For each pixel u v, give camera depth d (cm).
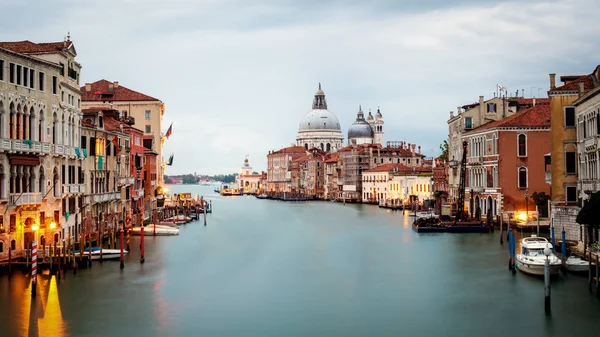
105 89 12238
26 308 4325
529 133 8681
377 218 12731
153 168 10850
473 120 10319
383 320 4112
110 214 7662
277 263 6272
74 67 6550
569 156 6494
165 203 12975
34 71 5603
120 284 5084
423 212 13138
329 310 4359
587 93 5728
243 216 13750
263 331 3897
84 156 6681
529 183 8688
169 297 4697
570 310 4191
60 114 6059
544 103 9300
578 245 5881
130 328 3947
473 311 4269
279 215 14075
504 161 8706
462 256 6456
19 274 5238
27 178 5516
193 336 3803
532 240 5516
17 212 5378
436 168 13288
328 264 6191
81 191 6500
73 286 4962
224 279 5378
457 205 10012
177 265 6025
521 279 5156
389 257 6588
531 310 4234
